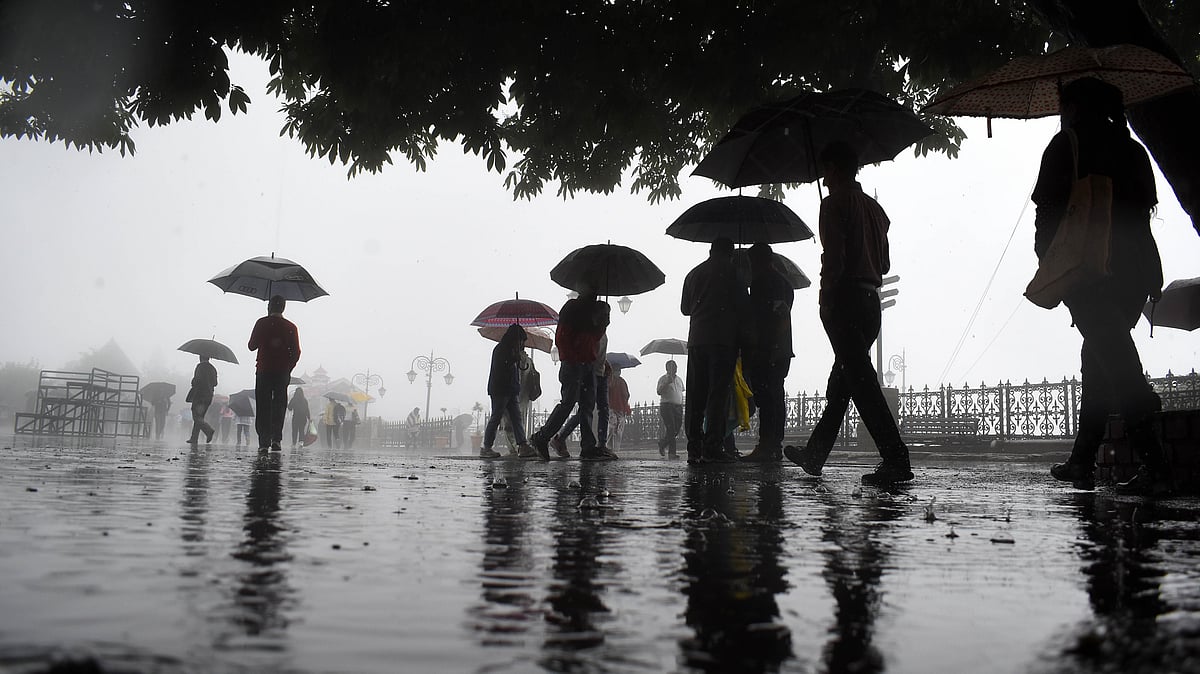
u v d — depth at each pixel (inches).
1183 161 193.3
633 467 253.1
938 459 523.8
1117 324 136.7
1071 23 208.1
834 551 64.2
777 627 36.6
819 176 263.9
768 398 289.4
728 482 166.7
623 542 67.4
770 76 377.4
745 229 346.0
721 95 376.2
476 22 372.2
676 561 57.2
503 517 87.0
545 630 35.0
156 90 359.6
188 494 106.2
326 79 396.8
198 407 639.1
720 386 267.4
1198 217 197.2
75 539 59.0
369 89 386.0
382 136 420.8
